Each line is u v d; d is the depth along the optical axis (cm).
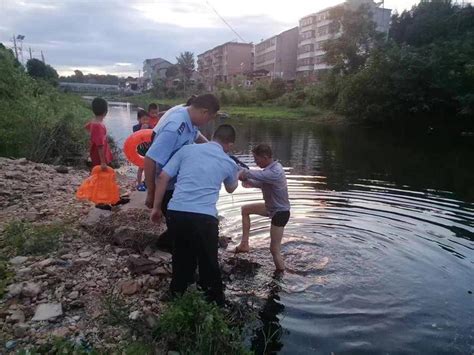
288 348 369
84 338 334
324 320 416
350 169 1330
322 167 1368
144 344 331
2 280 405
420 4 5278
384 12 5919
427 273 527
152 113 790
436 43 3747
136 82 13875
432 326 410
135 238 502
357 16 4250
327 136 2533
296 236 643
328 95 4250
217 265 387
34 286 393
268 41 7281
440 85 3234
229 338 341
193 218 362
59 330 341
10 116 1261
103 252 486
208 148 387
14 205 636
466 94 3016
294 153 1736
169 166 380
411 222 736
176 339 335
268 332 392
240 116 4291
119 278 437
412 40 4759
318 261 553
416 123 3475
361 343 379
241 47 8169
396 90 3409
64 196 706
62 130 1275
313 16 6122
